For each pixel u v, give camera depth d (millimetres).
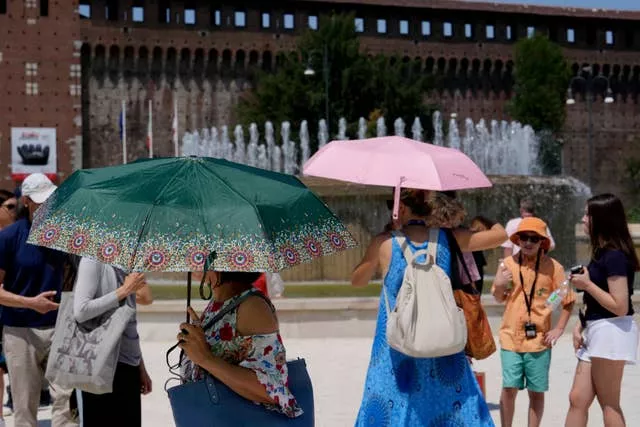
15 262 6480
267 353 4223
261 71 61844
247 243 3887
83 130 60000
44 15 59125
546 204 22516
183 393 4246
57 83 59000
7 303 6273
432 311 4832
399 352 5016
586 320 6176
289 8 62906
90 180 4199
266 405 4223
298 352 11617
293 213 4160
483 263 7137
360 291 16828
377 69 61719
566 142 67125
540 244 7117
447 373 4980
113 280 5574
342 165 5492
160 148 60875
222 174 4141
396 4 62531
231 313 4242
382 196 19422
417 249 5062
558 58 64312
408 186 5215
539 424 7188
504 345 7074
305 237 4152
